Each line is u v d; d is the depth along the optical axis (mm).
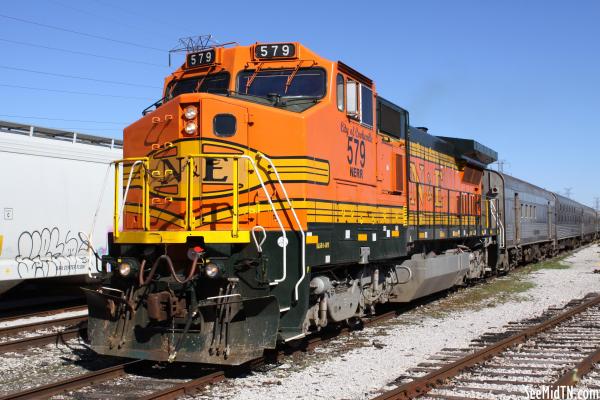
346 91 8789
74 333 9547
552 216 31203
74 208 12891
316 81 8320
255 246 6922
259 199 7379
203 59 8570
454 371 6902
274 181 7477
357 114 9078
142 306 7031
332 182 8281
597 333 9516
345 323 10039
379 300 10664
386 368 7375
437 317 11523
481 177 18516
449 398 5957
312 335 9359
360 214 9195
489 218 18672
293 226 7434
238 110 7398
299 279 7273
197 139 7184
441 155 14516
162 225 7332
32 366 7727
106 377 6969
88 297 7387
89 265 7641
